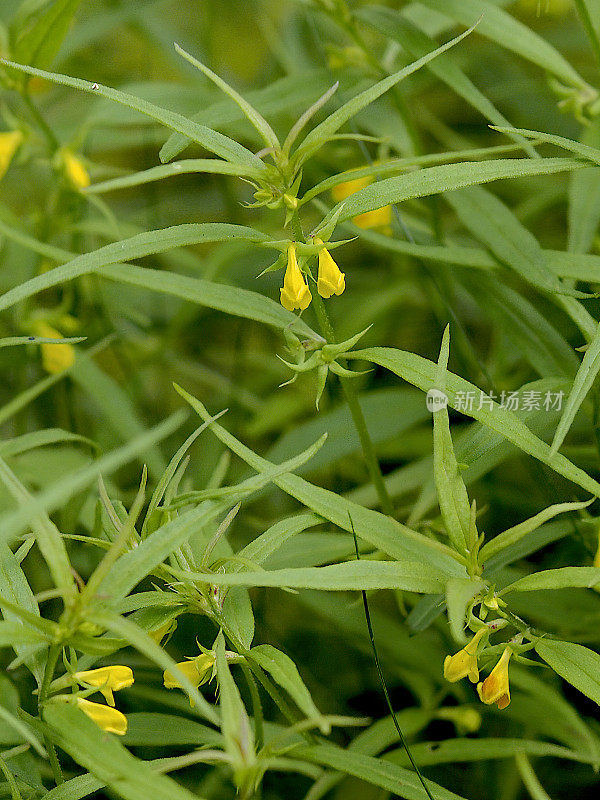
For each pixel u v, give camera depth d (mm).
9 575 440
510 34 511
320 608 531
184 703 509
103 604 417
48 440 488
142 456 558
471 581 421
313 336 462
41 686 427
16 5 651
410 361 452
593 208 518
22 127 543
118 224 579
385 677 551
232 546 565
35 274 574
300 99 521
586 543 499
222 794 515
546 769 524
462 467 439
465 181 441
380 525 446
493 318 520
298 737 478
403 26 521
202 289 466
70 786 438
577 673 429
